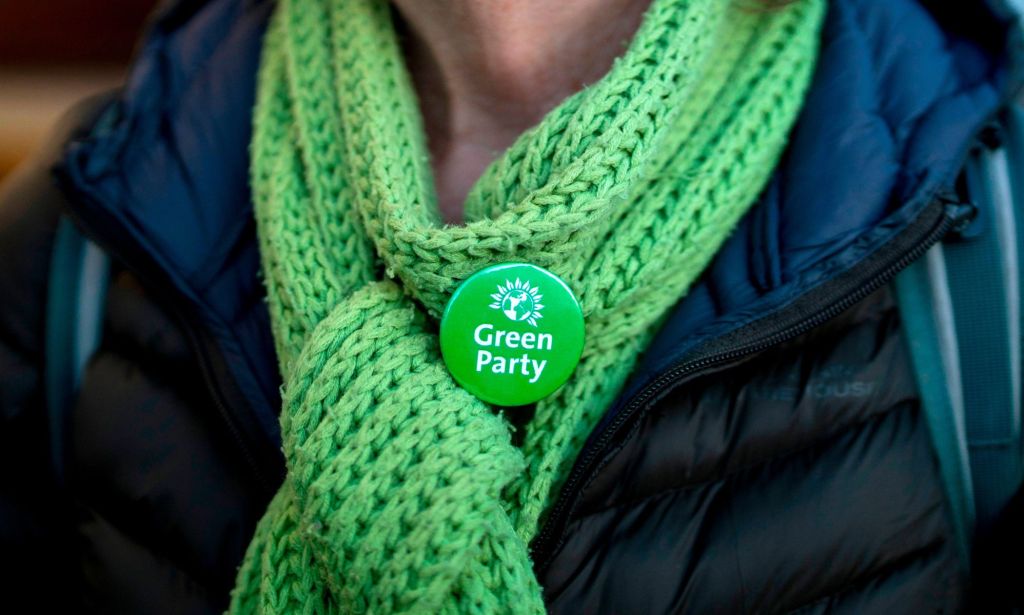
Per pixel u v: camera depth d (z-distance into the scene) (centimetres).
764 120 45
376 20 47
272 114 48
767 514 42
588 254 42
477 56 45
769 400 43
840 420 43
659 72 42
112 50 90
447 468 38
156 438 46
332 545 38
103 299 49
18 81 89
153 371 47
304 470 39
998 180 45
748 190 44
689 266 43
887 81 46
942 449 43
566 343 41
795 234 43
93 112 52
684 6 43
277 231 44
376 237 42
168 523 45
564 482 42
